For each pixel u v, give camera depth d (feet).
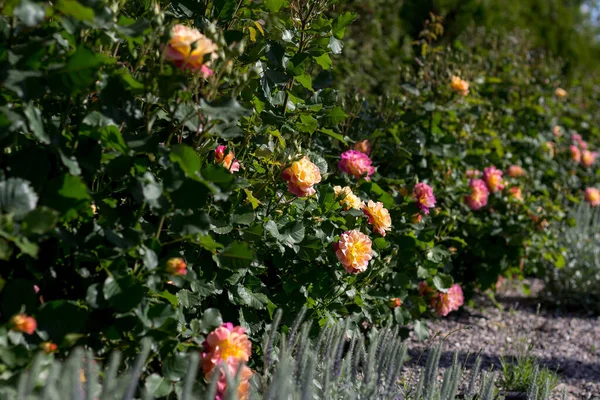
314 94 9.44
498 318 15.16
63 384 4.55
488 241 14.98
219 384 6.24
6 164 5.82
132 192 5.98
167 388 6.05
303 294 8.52
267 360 6.66
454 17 25.07
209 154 7.91
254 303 7.83
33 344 5.48
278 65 8.52
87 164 5.92
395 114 13.23
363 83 17.72
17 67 5.34
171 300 6.59
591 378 11.93
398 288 10.89
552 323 15.17
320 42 8.93
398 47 22.81
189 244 7.04
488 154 16.08
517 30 26.66
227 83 6.81
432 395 7.02
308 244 8.38
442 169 14.02
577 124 23.98
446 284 11.98
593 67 40.68
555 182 19.16
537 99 20.07
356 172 10.20
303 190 8.00
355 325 9.43
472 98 16.48
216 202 7.59
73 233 5.97
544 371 10.65
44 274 6.09
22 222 5.18
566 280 16.34
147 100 6.35
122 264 6.04
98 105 6.31
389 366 6.77
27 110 5.39
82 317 5.68
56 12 5.43
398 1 22.81
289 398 6.09
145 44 6.55
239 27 8.43
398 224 10.74
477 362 7.64
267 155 8.13
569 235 17.62
